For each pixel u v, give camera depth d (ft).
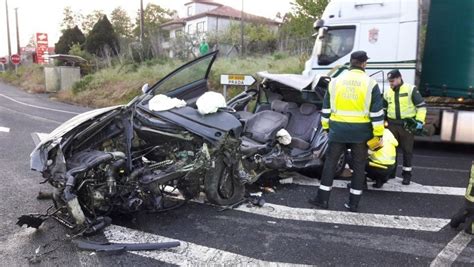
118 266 11.58
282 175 20.44
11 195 17.28
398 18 28.40
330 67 30.73
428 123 29.66
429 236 14.12
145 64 74.33
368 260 12.28
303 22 75.87
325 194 16.60
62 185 13.07
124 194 14.02
